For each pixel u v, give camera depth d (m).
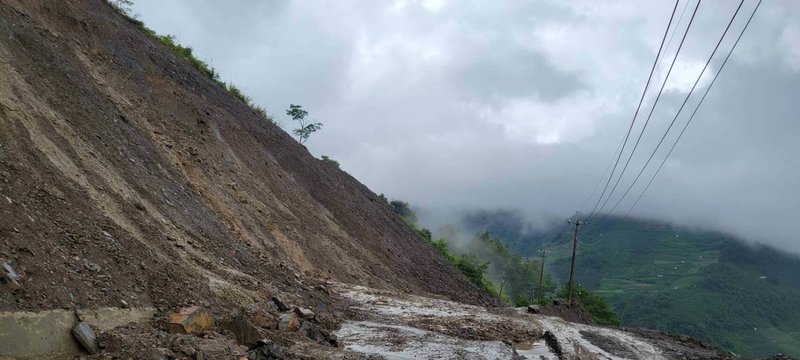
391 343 11.59
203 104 25.11
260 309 10.80
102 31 21.08
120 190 12.02
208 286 10.58
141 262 9.27
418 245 42.53
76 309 6.94
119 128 15.35
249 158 25.16
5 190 7.71
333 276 22.00
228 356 7.44
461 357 10.80
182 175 17.25
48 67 14.11
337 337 11.62
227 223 17.27
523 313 22.89
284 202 24.77
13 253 6.77
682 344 19.72
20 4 16.03
